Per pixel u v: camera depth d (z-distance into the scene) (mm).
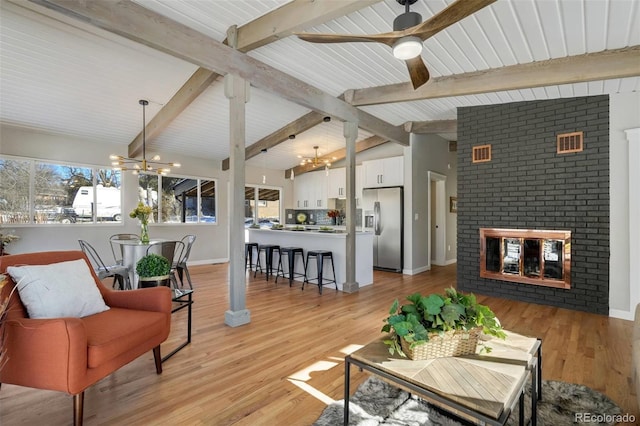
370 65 3814
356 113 4887
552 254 4039
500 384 1357
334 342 2854
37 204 5242
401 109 5230
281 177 8961
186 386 2117
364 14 2818
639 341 1826
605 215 3674
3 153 4898
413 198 6348
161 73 4156
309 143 7371
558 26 2633
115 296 2295
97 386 2107
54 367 1578
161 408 1878
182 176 6945
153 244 4230
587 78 3029
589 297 3754
